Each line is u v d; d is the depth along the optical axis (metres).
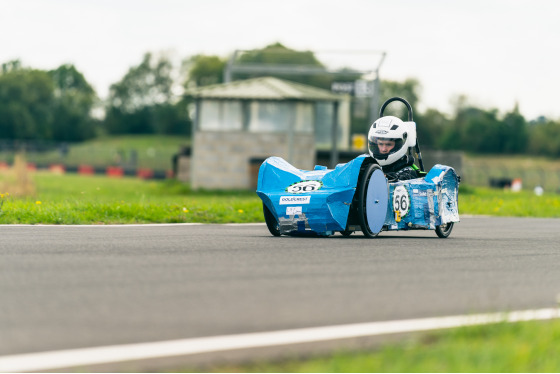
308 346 15.61
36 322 16.98
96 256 27.48
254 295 20.52
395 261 28.06
